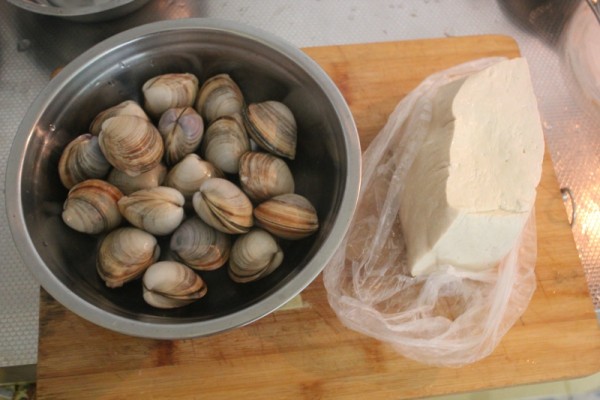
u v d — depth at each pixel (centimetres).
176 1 69
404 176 60
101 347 55
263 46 56
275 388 55
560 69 69
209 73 59
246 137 57
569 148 66
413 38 69
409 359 56
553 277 59
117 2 64
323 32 69
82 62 54
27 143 52
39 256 50
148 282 52
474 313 57
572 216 62
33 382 60
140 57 56
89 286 52
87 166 54
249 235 54
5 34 68
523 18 70
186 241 54
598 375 60
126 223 55
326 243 50
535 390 60
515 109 56
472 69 63
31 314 59
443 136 56
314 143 58
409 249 58
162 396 54
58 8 63
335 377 55
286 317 56
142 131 53
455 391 56
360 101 64
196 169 54
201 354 55
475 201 53
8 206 50
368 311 57
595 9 67
